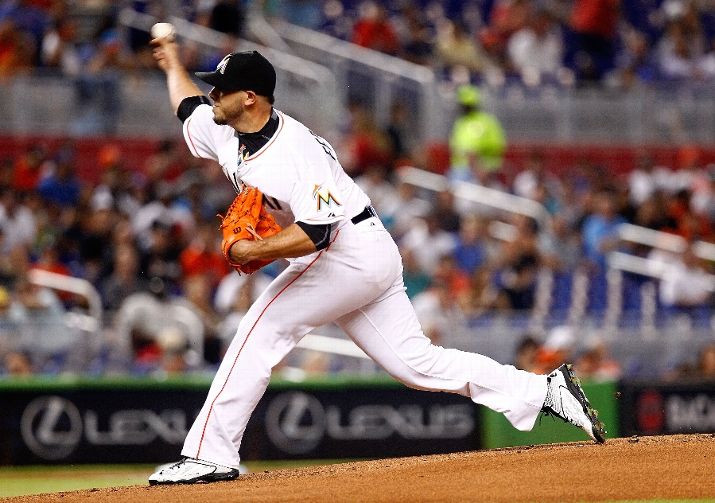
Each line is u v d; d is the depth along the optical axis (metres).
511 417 22.67
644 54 72.12
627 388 40.91
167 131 59.47
